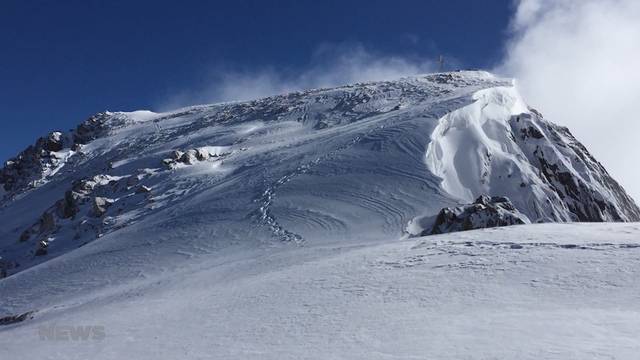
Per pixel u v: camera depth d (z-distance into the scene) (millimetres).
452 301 15797
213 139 74250
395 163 42406
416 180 39219
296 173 44562
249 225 36438
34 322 25578
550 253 18844
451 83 80938
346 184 40312
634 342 11070
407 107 66375
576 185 47812
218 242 34531
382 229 32656
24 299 33062
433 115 49656
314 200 38594
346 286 18812
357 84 93750
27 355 17234
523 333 12297
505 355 11062
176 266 31844
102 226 50469
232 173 53438
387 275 19328
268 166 49969
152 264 33219
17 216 74312
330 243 30469
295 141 61250
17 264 51656
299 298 18359
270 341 14453
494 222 28766
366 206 36406
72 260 38781
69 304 28406
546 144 49844
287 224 35250
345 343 13328
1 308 32438
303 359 12547
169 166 61250
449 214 29750
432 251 21578
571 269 16984
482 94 54781
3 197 93812
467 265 18938
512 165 44969
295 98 91375
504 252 19781
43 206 73812
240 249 32500
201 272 28094
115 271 33625
